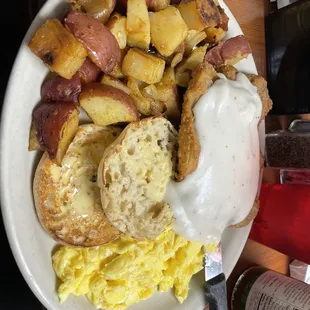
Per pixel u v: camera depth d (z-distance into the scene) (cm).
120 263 25
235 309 33
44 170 21
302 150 31
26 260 21
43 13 20
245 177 27
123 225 23
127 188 23
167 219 24
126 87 22
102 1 21
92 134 23
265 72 35
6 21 24
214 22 25
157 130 24
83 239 24
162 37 23
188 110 24
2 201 20
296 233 30
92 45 20
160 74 23
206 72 25
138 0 22
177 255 28
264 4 34
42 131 20
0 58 23
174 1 25
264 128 31
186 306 29
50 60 19
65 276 23
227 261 30
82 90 21
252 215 30
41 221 21
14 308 24
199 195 25
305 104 32
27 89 20
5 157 19
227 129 25
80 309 24
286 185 31
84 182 23
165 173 24
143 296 27
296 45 32
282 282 31
